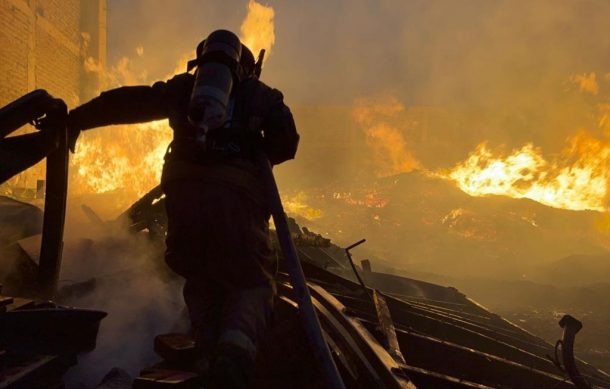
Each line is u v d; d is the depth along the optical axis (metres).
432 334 4.45
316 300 3.49
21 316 2.45
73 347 2.54
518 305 10.40
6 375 2.19
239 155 2.11
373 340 2.79
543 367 4.50
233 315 1.99
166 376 2.35
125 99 2.33
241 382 1.83
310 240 5.34
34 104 2.53
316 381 2.73
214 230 2.03
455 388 2.78
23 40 20.53
